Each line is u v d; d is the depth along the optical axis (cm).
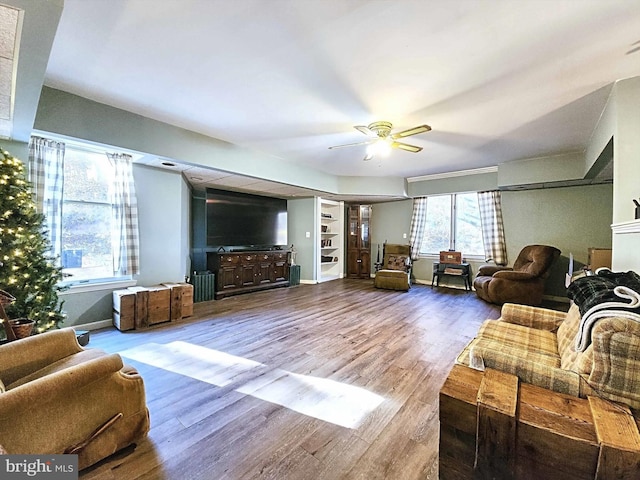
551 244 520
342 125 334
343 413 187
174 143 341
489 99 267
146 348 289
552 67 215
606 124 277
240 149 422
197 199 576
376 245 771
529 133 356
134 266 377
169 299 378
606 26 171
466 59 206
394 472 141
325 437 165
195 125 337
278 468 143
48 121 253
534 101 270
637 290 145
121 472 139
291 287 638
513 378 133
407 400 202
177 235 436
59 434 127
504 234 565
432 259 670
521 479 110
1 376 150
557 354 170
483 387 126
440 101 271
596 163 357
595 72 222
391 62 210
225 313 422
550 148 418
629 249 220
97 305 353
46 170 307
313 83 240
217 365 253
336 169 575
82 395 135
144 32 179
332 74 226
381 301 503
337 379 231
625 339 112
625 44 188
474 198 619
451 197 648
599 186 482
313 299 518
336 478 138
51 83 245
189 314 401
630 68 217
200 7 158
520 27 173
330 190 611
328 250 785
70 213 338
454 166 545
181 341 309
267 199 642
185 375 235
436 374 241
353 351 286
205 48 195
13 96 188
